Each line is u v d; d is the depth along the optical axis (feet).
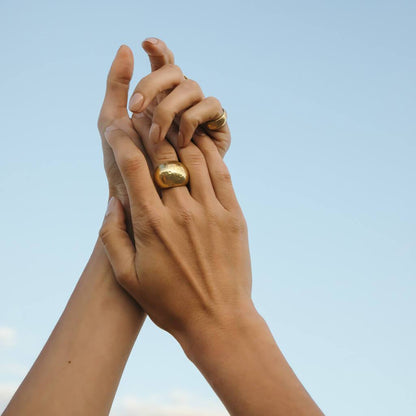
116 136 4.84
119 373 4.80
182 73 4.97
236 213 4.85
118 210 4.98
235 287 4.64
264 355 4.32
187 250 4.64
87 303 4.92
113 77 5.47
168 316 4.67
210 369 4.38
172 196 4.75
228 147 5.56
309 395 4.11
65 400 4.45
